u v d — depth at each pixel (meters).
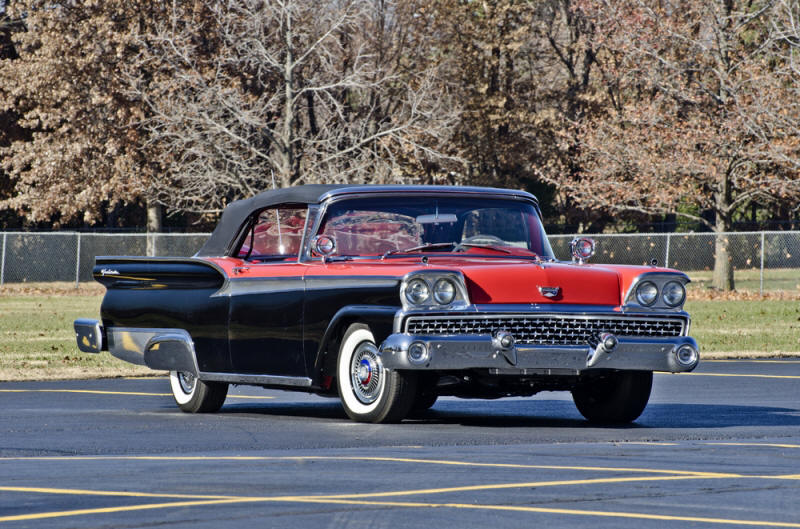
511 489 12.66
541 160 106.94
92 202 94.81
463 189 21.00
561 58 110.19
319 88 77.50
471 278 18.33
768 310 61.25
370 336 18.97
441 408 22.89
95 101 91.12
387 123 82.38
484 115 104.31
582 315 18.48
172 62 86.25
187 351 21.64
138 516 11.13
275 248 21.38
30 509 11.48
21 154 97.81
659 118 84.88
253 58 78.12
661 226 110.62
